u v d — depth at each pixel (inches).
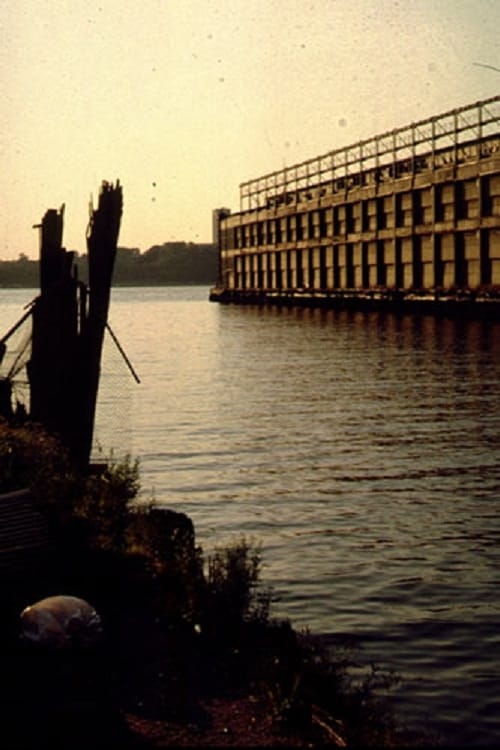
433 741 320.2
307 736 261.6
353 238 4025.6
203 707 277.7
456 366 1823.3
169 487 787.4
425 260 3472.0
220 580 360.5
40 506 419.2
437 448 944.3
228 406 1333.7
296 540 602.5
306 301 4640.8
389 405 1290.6
